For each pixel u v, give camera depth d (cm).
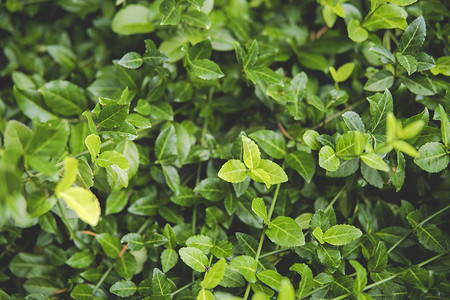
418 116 58
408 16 62
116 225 64
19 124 52
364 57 65
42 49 72
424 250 60
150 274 62
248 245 58
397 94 60
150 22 65
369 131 58
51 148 52
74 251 64
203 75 60
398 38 64
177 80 65
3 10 70
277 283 56
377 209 62
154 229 61
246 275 56
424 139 58
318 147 58
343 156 57
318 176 63
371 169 58
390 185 60
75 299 60
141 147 63
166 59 60
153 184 65
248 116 67
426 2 63
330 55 66
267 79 61
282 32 67
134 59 60
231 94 66
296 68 66
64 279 63
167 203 64
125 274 60
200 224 64
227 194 60
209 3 62
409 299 58
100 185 62
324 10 63
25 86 66
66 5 70
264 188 62
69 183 51
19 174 52
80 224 63
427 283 56
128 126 58
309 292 57
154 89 63
